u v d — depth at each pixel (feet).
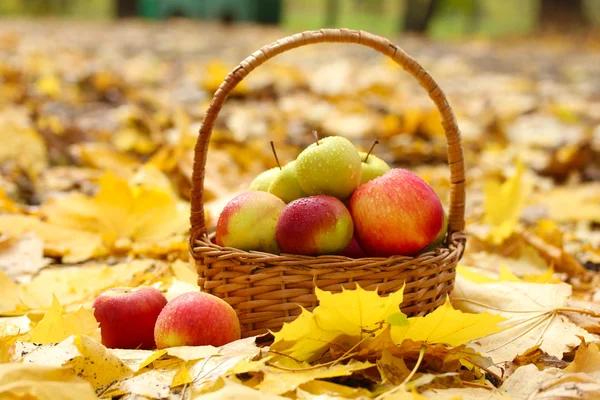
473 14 39.50
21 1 43.16
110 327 4.23
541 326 4.30
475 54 18.95
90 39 19.16
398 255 4.22
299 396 3.81
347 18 48.52
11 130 6.68
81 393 3.75
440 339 3.98
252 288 4.18
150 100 9.67
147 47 17.26
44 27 24.58
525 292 4.46
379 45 4.37
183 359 3.98
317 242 4.17
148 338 4.27
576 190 6.77
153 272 5.06
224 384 3.84
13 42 16.52
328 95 10.06
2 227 5.28
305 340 3.97
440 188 6.16
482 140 8.46
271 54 4.32
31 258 5.07
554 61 17.76
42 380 3.74
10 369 3.73
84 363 3.92
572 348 4.19
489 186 5.66
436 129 8.19
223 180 6.45
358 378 3.97
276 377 3.86
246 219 4.27
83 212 5.43
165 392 3.88
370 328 3.98
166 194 5.48
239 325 4.18
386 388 3.86
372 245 4.25
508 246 5.38
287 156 7.51
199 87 10.78
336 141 4.32
